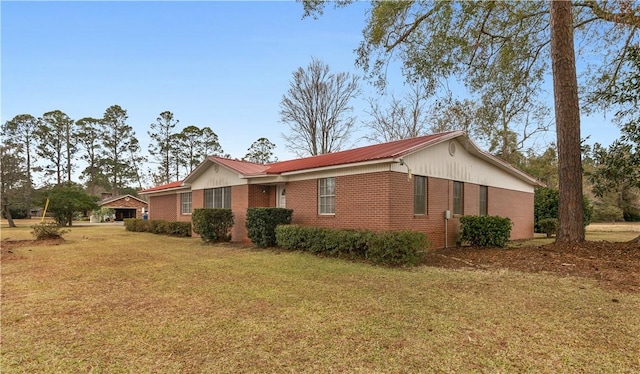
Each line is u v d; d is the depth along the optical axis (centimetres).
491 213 1536
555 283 669
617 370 326
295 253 1106
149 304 568
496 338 406
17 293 651
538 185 1947
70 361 361
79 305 568
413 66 1295
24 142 5362
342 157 1304
